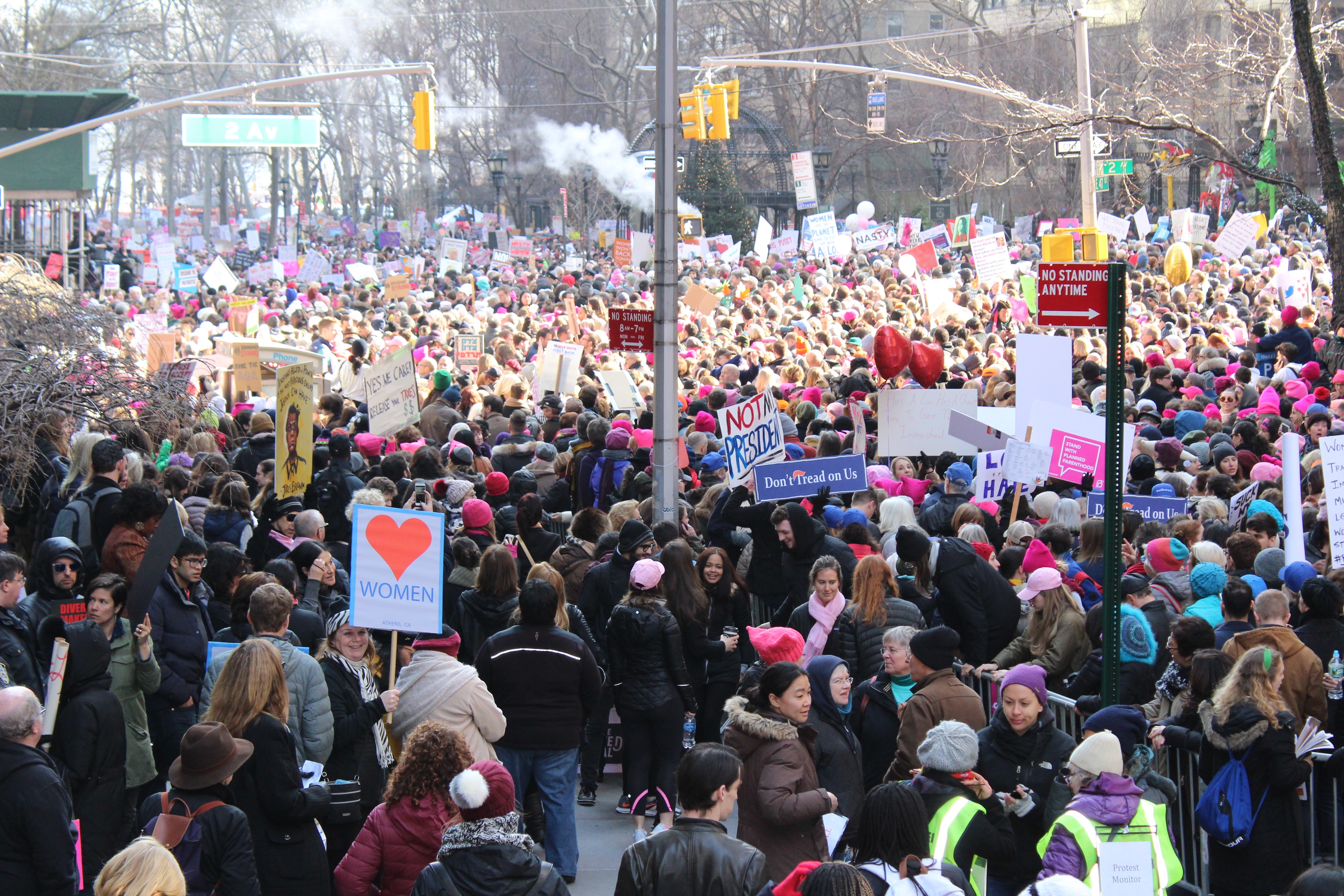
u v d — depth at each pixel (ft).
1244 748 61.36
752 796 57.88
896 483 111.75
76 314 124.88
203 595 80.74
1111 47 609.01
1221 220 531.09
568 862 73.72
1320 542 92.89
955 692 63.72
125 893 44.57
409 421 133.08
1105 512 70.85
